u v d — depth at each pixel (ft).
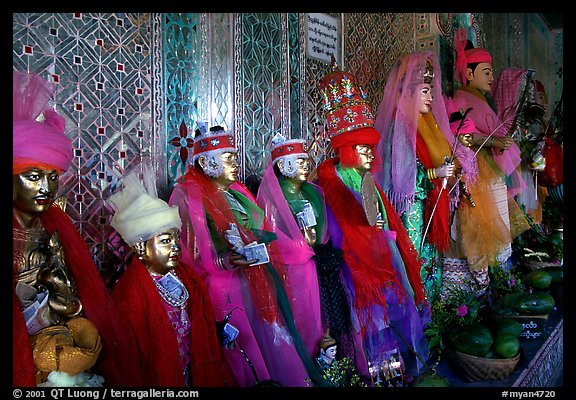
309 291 8.37
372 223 9.18
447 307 10.71
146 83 8.22
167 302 6.35
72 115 7.25
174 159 8.60
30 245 5.45
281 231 8.28
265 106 10.42
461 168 11.83
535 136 17.63
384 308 8.89
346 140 9.27
